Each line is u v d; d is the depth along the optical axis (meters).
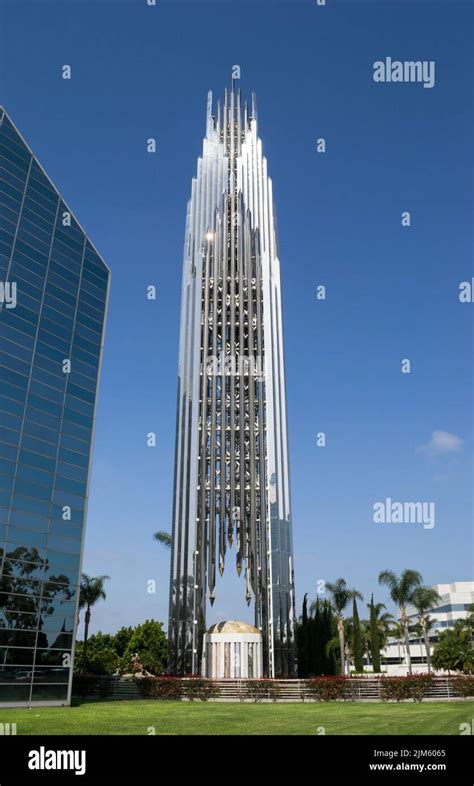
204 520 57.12
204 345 63.78
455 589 139.25
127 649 96.81
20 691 34.41
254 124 74.69
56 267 44.44
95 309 47.22
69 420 42.22
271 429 60.12
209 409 62.38
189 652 52.00
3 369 38.28
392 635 113.06
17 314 40.22
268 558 56.12
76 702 40.91
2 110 43.16
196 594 54.16
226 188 71.38
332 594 82.00
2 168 41.94
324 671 67.06
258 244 68.81
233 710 34.09
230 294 66.56
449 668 74.31
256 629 52.53
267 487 58.25
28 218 43.03
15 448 37.75
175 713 31.98
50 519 38.97
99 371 45.94
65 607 38.50
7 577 35.28
